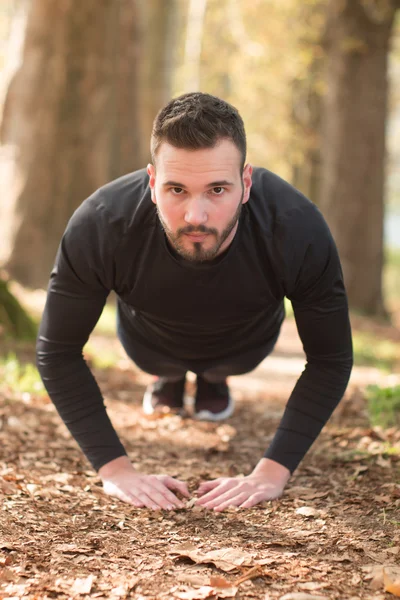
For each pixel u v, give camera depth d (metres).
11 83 13.13
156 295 3.28
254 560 2.71
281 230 3.11
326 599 2.42
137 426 4.98
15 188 13.04
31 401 5.29
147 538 2.95
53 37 12.90
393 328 16.20
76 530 3.00
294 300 3.32
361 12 16.34
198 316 3.39
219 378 4.54
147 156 17.47
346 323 3.36
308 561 2.72
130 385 6.60
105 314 11.58
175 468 4.04
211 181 2.72
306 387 3.47
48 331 3.42
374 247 17.33
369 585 2.54
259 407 5.82
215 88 24.77
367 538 2.93
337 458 4.08
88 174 13.30
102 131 13.35
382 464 3.85
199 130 2.67
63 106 13.05
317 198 22.39
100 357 7.81
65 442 4.42
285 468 3.46
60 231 13.29
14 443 4.25
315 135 22.12
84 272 3.21
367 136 16.94
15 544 2.79
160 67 17.81
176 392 5.27
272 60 21.69
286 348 11.27
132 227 3.09
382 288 17.67
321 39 18.52
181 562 2.72
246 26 22.38
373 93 16.81
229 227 2.84
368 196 17.12
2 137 13.31
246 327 3.59
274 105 22.91
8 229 13.02
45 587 2.47
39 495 3.38
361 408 5.30
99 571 2.63
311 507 3.29
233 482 3.44
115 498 3.40
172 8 17.92
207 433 4.91
